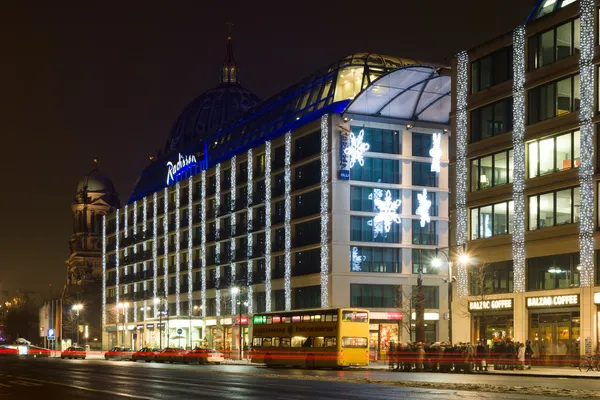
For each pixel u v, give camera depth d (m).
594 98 50.97
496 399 26.14
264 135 95.94
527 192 55.78
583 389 31.50
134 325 130.75
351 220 80.12
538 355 54.19
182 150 121.69
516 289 56.16
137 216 135.12
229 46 141.25
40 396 29.58
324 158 81.31
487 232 59.59
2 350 126.62
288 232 87.50
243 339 94.62
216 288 102.75
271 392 30.44
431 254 82.75
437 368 51.22
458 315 61.12
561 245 52.88
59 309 161.50
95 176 182.12
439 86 80.19
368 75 82.88
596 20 51.16
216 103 136.38
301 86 92.81
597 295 49.91
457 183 62.16
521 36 56.78
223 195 105.00
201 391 31.33
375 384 35.53
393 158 82.12
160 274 122.38
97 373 49.34
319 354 58.19
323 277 79.94
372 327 79.44
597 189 50.72
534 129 55.41
